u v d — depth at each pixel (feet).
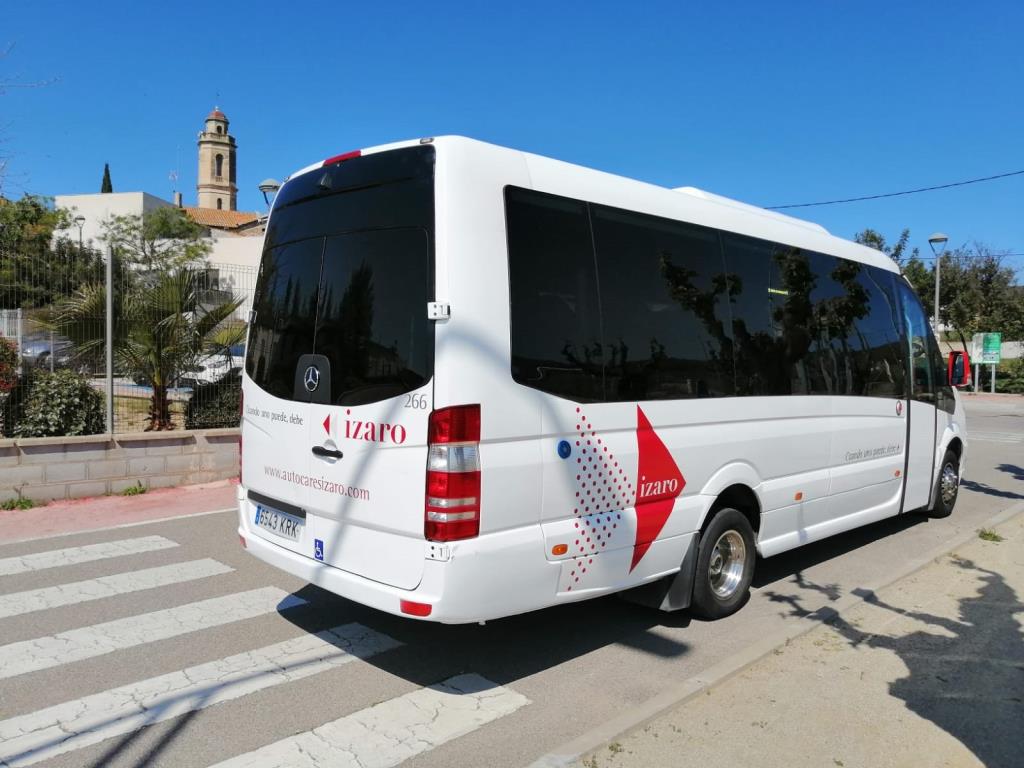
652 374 14.90
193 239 140.15
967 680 14.20
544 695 13.58
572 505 13.24
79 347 30.42
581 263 13.78
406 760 11.33
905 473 24.08
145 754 11.37
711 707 12.95
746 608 18.33
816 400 19.53
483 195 12.46
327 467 13.61
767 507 18.12
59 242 31.86
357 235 13.60
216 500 29.12
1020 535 25.36
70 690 13.46
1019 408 86.17
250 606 17.88
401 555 12.26
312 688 13.70
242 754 11.42
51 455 28.22
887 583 19.66
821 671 14.48
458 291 11.92
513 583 12.39
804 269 19.76
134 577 19.90
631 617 17.60
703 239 16.63
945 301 119.85
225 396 34.42
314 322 14.23
